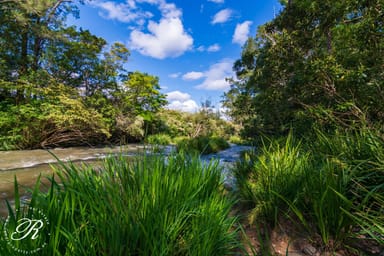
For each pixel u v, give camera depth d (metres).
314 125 2.65
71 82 8.98
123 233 0.76
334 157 1.59
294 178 1.46
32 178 2.90
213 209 1.05
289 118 3.69
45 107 6.52
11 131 5.79
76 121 6.83
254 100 4.98
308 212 1.27
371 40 2.26
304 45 3.36
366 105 2.33
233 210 1.62
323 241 1.09
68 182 1.04
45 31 7.56
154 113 12.37
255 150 3.36
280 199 1.40
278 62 3.51
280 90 3.58
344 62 2.68
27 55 7.70
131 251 0.76
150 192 0.98
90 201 0.84
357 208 1.03
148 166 1.26
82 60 9.17
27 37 7.89
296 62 3.14
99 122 7.42
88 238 0.73
